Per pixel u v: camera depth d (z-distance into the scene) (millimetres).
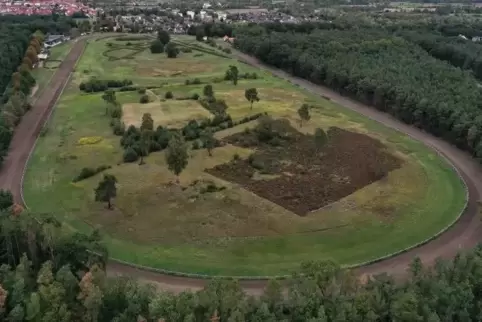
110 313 66125
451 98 153125
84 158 124250
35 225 76750
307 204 102000
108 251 83875
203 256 85438
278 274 80875
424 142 140125
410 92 158875
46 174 116438
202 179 110750
